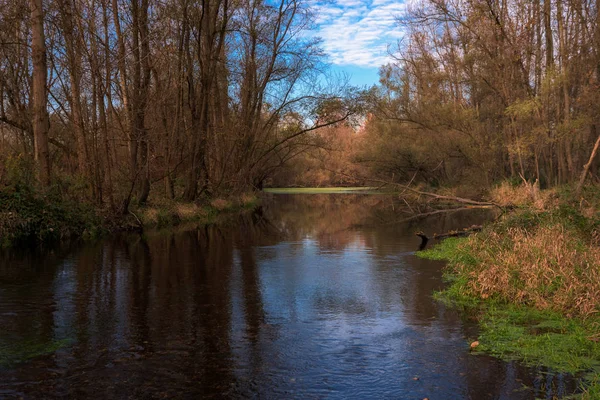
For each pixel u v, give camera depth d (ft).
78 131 56.95
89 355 18.35
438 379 16.19
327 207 110.52
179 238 54.75
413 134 122.42
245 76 97.19
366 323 22.59
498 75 83.92
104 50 56.65
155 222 66.18
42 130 51.98
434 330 21.50
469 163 112.37
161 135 72.64
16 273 33.78
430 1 86.07
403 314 24.07
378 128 130.11
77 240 50.72
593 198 49.44
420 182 131.23
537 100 69.41
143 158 69.51
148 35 63.36
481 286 26.63
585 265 25.35
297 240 53.72
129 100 63.26
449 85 111.86
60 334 20.81
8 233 45.27
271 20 95.20
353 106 95.91
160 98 71.15
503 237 33.22
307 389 15.47
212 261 39.55
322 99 95.09
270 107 103.65
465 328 21.75
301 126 102.94
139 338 20.36
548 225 33.50
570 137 71.77
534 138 72.95
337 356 18.37
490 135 99.96
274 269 36.22
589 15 76.64
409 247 47.65
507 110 71.92
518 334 20.33
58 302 26.12
